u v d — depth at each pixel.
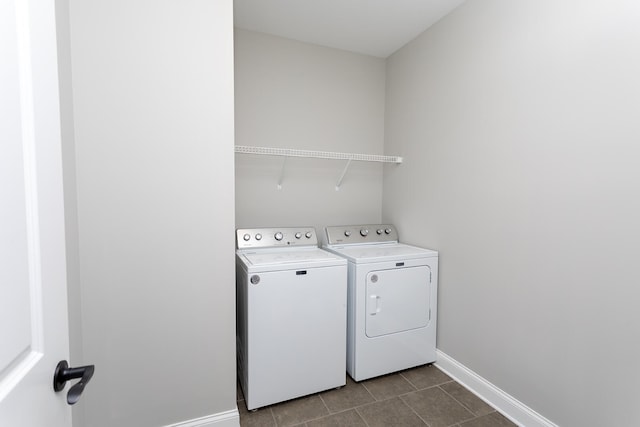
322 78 2.54
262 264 1.68
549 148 1.43
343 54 2.60
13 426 0.43
